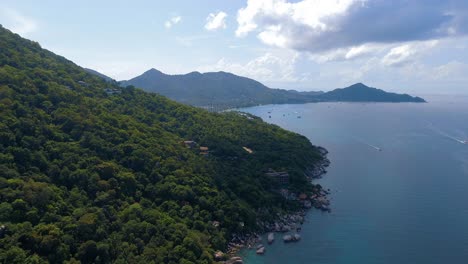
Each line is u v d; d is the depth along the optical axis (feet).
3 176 467.11
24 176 483.92
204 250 490.90
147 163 628.28
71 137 614.75
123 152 626.64
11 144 520.42
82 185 522.06
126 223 490.08
